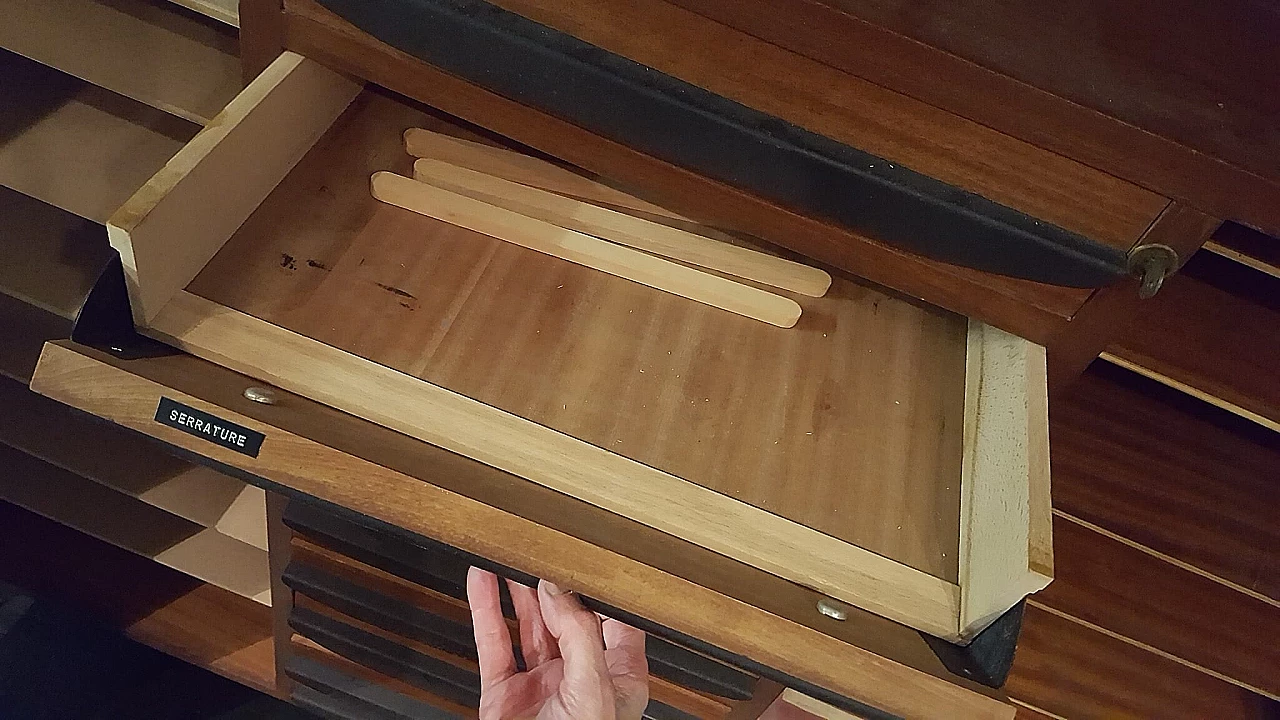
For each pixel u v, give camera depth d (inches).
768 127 20.7
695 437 22.9
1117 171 19.4
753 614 18.9
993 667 19.6
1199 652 34.5
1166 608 34.9
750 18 19.0
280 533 33.5
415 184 25.4
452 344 23.1
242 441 18.9
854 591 21.2
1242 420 35.2
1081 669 37.0
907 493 23.1
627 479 21.5
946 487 23.4
